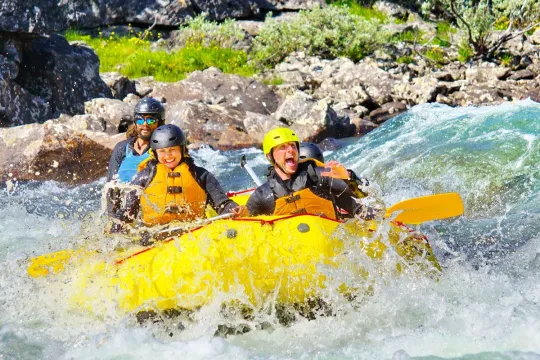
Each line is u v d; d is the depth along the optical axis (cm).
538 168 3559
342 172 2133
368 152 4425
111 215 2352
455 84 6059
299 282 1992
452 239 2958
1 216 3462
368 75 6172
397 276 2139
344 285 2033
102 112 4916
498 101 5694
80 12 7594
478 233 3009
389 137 4672
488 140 4041
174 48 7369
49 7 5056
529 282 2378
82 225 2500
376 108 5862
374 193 2212
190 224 2153
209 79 5850
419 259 2242
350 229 2122
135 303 2047
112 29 7700
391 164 4044
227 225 2075
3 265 2533
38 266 2278
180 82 5797
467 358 1817
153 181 2259
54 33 5338
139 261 2103
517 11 7369
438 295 2186
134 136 2753
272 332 2033
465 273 2423
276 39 7175
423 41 8112
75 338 2030
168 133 2236
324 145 4872
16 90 4900
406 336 1944
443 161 3841
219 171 4303
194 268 2006
